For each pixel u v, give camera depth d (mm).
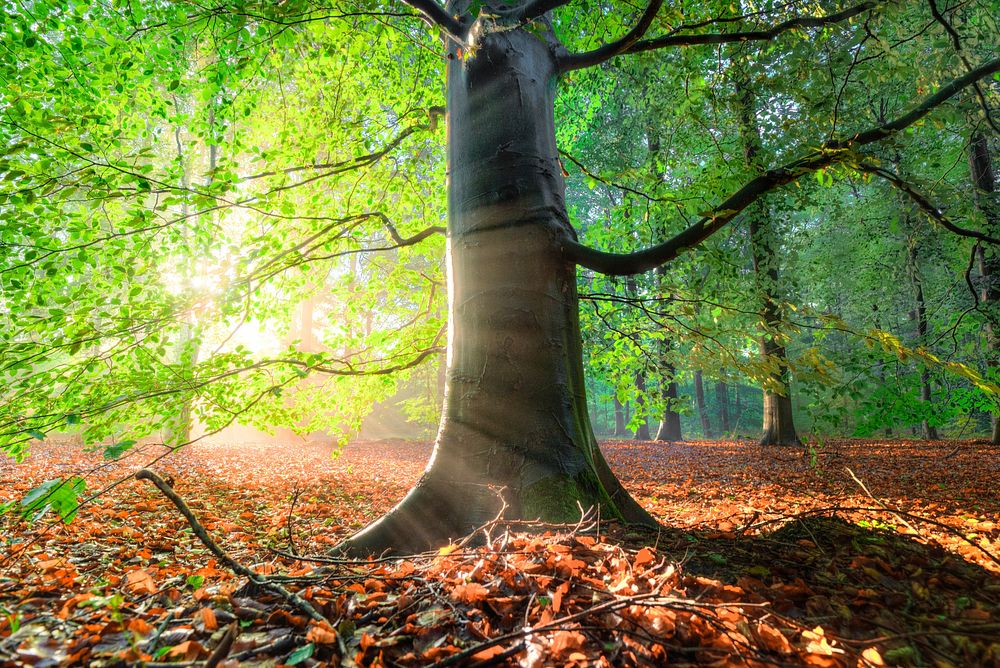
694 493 8031
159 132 5484
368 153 6430
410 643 1756
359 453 15383
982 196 9477
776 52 5453
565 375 3496
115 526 4723
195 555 3744
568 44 7422
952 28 4977
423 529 3131
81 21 4043
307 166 5570
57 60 4570
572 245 3709
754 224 11586
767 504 6652
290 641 1760
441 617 1858
